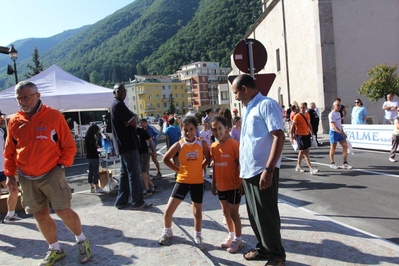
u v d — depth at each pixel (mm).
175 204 3793
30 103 3168
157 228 4297
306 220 4633
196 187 3768
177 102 103750
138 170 5246
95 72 128625
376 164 8383
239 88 3115
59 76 10930
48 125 3189
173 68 122312
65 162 3297
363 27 15742
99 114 58531
